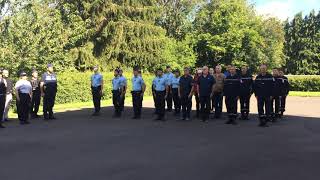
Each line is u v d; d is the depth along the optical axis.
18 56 24.28
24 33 25.02
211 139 12.23
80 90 28.56
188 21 58.16
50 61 25.72
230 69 15.78
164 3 58.94
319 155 9.88
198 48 48.91
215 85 17.36
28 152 10.50
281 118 17.55
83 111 21.72
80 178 7.92
